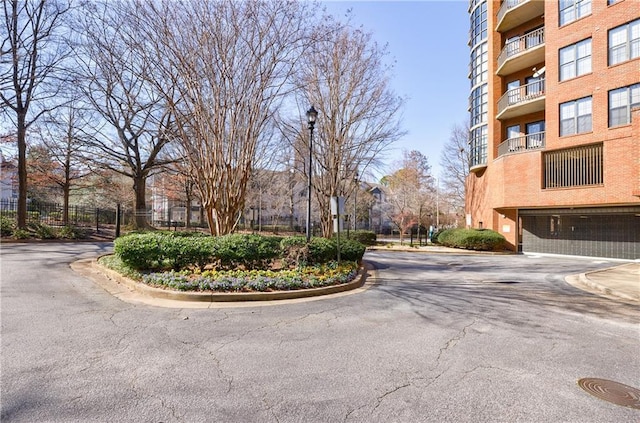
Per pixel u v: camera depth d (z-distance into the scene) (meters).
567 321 6.02
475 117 26.27
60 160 25.06
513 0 21.55
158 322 5.50
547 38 18.92
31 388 3.30
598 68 16.67
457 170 46.59
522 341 4.94
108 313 5.91
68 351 4.22
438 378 3.73
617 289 8.55
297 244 10.17
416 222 38.75
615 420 2.98
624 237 17.62
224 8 10.20
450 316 6.23
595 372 3.94
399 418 2.95
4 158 23.70
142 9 10.06
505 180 20.11
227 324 5.51
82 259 12.17
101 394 3.23
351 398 3.27
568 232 19.55
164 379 3.57
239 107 11.13
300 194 46.28
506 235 22.22
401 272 12.24
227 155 11.36
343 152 18.31
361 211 48.66
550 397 3.36
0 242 16.53
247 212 46.78
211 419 2.87
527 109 21.25
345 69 16.86
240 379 3.61
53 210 30.20
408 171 40.50
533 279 10.86
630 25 15.81
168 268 8.77
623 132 15.69
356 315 6.20
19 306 6.12
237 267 9.01
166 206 52.59
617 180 15.73
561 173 18.03
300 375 3.73
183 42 9.96
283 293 7.39
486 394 3.39
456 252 21.48
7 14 17.98
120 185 37.44
